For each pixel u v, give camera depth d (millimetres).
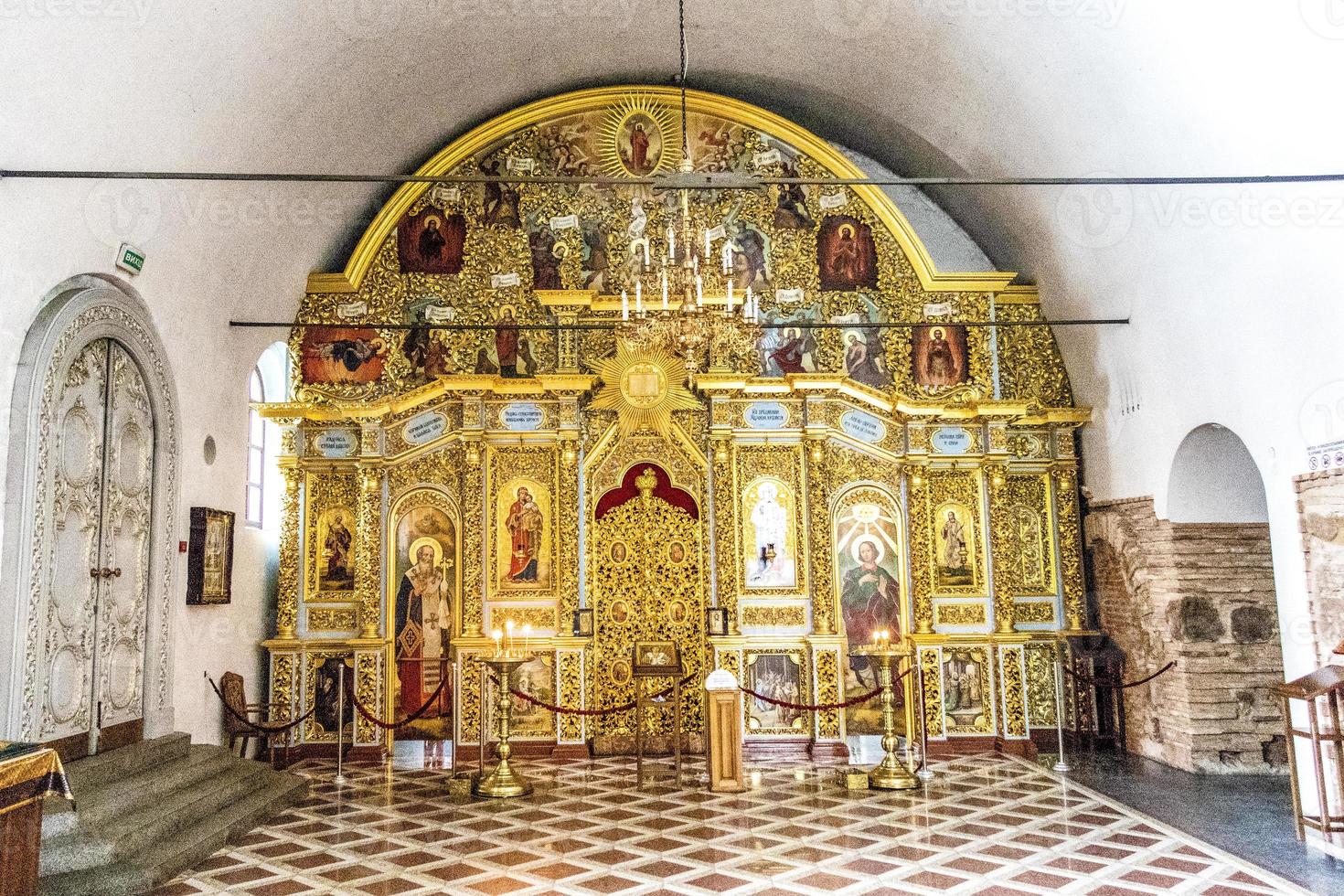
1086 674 15359
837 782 12625
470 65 14383
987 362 15820
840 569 15172
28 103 8383
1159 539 13750
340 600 14875
